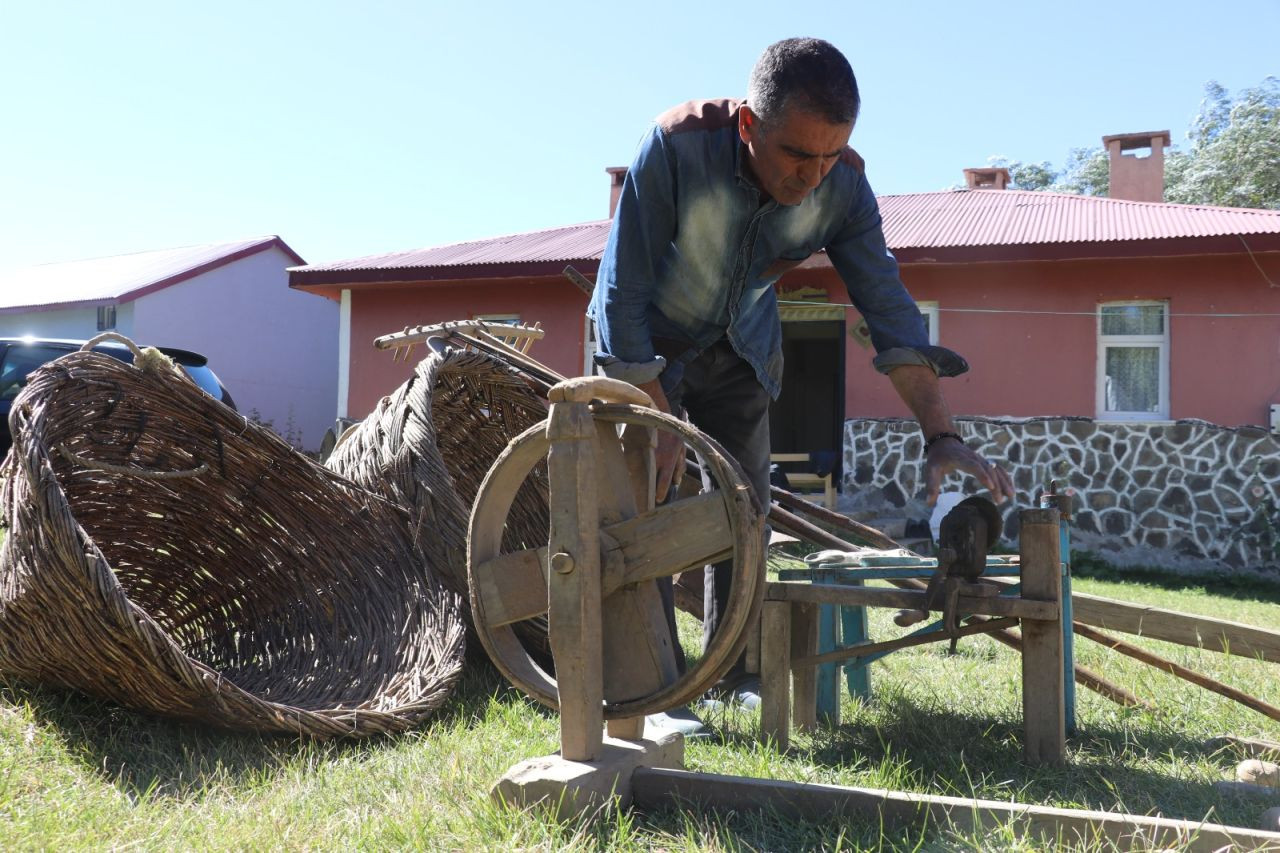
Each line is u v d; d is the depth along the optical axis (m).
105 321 21.08
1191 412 11.43
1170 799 2.64
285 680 3.98
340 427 14.75
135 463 4.30
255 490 4.43
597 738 2.41
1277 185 29.08
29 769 2.66
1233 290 11.34
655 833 2.24
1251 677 4.31
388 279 14.04
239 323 22.05
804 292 12.55
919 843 2.06
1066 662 3.48
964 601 3.03
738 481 2.26
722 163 2.99
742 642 2.29
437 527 4.28
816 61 2.67
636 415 2.39
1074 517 11.59
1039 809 2.12
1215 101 33.09
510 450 2.50
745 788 2.34
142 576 4.61
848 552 3.78
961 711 3.72
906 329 3.22
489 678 4.13
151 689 3.02
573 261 13.22
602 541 2.43
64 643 3.01
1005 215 13.88
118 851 2.11
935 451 2.98
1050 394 11.81
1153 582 10.50
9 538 3.18
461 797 2.47
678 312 3.29
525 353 6.04
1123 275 11.67
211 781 2.74
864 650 3.19
